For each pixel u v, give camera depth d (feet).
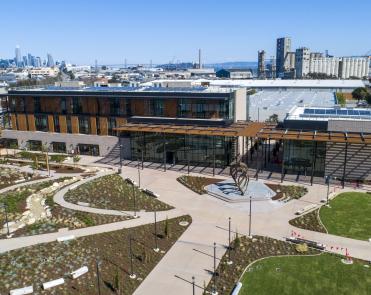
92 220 157.17
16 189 196.44
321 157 209.97
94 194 188.14
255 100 462.19
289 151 216.54
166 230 143.74
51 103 284.20
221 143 232.53
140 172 229.04
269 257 131.23
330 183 202.59
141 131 240.12
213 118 240.53
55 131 288.10
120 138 262.26
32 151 287.69
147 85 328.29
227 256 131.75
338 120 206.39
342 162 205.36
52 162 253.24
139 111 258.16
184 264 127.34
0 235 144.97
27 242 139.23
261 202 179.93
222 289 113.80
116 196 186.70
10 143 302.86
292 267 124.98
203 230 151.84
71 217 160.04
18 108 297.33
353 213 165.37
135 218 161.38
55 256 128.88
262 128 226.79
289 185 200.54
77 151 278.46
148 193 192.24
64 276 118.21
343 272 121.70
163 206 175.73
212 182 207.92
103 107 267.59
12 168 235.81
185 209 172.65
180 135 240.73
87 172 228.02
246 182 189.26
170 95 247.09
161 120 249.55
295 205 175.94
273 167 233.55
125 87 297.33
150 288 114.42
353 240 142.20
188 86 304.09
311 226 154.30
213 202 181.16
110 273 121.08
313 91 538.88
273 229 152.35
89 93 269.85
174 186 203.82
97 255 130.41
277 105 426.51
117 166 242.58
